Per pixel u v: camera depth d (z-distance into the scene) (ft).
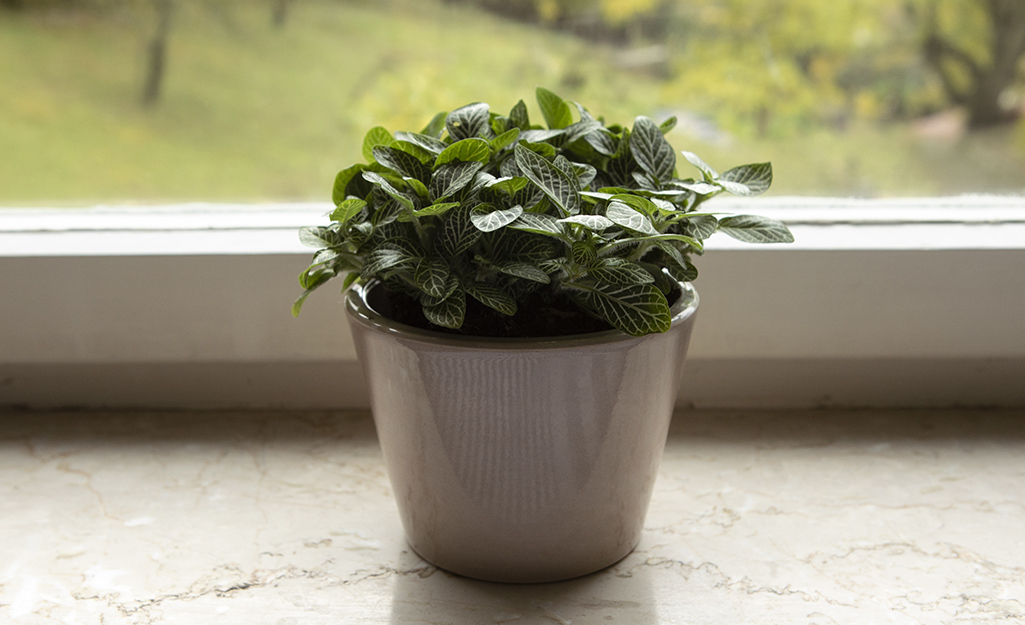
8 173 3.07
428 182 1.79
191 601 1.94
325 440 2.74
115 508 2.32
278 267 2.70
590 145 1.97
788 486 2.43
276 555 2.12
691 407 2.96
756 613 1.88
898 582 1.98
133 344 2.77
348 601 1.94
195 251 2.70
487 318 1.83
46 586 1.98
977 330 2.73
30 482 2.45
